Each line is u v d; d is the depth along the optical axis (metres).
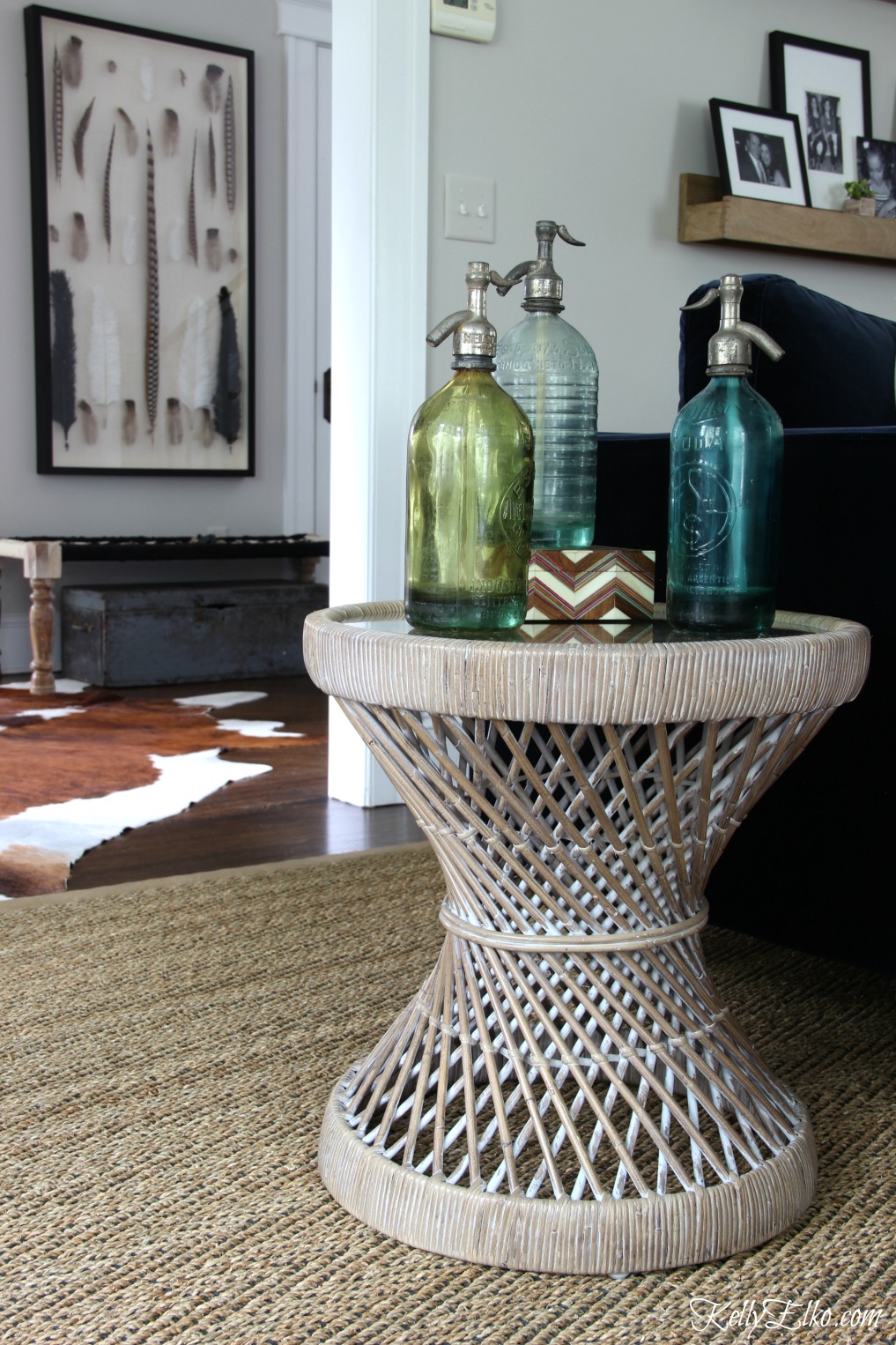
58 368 4.19
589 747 1.28
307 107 4.64
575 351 1.24
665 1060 1.06
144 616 3.96
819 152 3.01
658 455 1.58
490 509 1.04
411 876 2.05
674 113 2.73
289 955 1.69
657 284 2.74
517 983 1.07
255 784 2.71
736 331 1.12
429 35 2.33
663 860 1.06
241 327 4.56
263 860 2.15
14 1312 0.94
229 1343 0.91
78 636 4.04
